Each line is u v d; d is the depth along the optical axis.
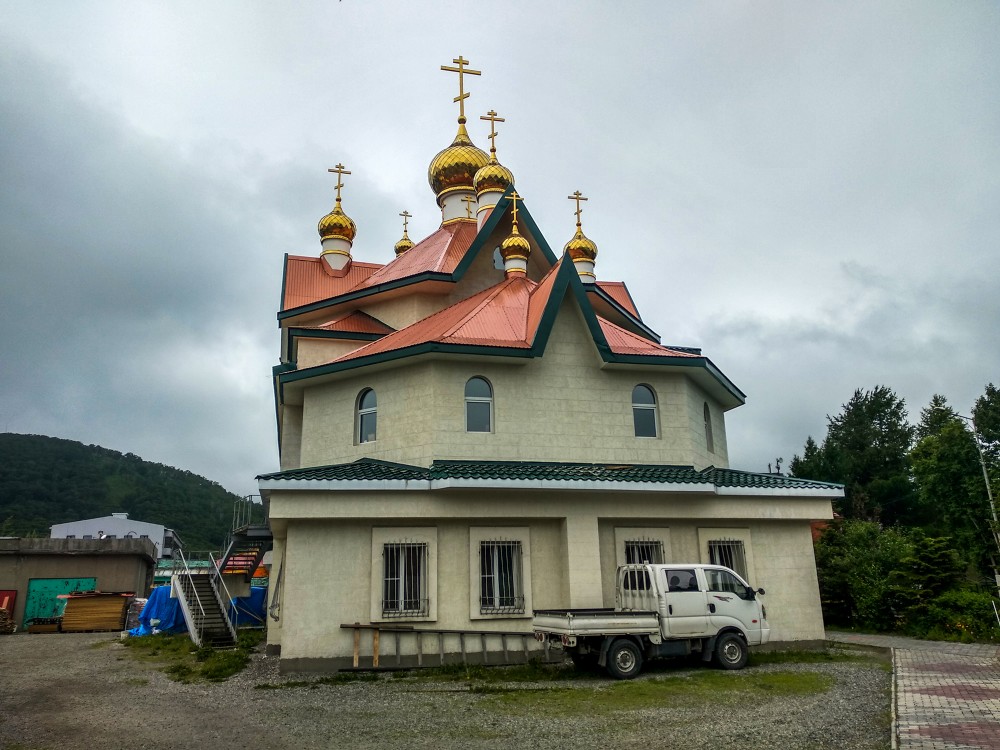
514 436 19.58
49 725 11.22
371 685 14.38
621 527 18.61
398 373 19.92
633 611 15.16
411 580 17.03
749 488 18.94
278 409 26.86
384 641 16.38
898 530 43.62
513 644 17.09
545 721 11.03
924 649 19.81
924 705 11.93
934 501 44.69
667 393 21.22
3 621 33.31
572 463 19.80
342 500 16.61
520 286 22.92
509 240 24.20
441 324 21.22
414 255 28.05
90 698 13.64
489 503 17.50
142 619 29.19
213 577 31.66
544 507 17.84
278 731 10.63
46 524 104.31
